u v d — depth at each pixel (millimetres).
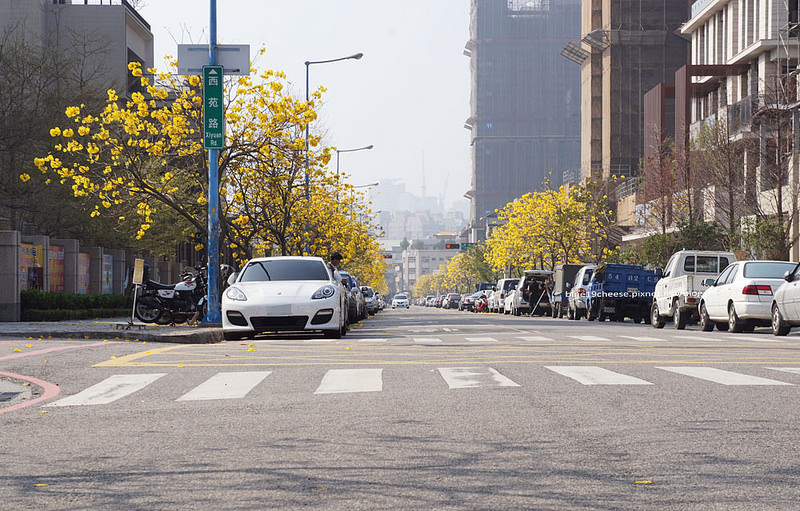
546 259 112875
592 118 149875
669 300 44188
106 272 64250
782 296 33969
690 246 68125
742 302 36406
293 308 30703
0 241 42156
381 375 18359
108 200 45312
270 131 44750
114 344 27547
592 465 9758
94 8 96812
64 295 48125
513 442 11102
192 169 49812
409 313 106438
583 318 67312
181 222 73500
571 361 21188
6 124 58250
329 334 32531
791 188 62906
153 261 76250
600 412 13305
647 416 12906
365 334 36469
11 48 62844
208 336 30391
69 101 62531
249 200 57344
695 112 100000
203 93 36688
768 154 67688
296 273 33312
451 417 13023
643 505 8109
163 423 13047
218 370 19844
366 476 9391
